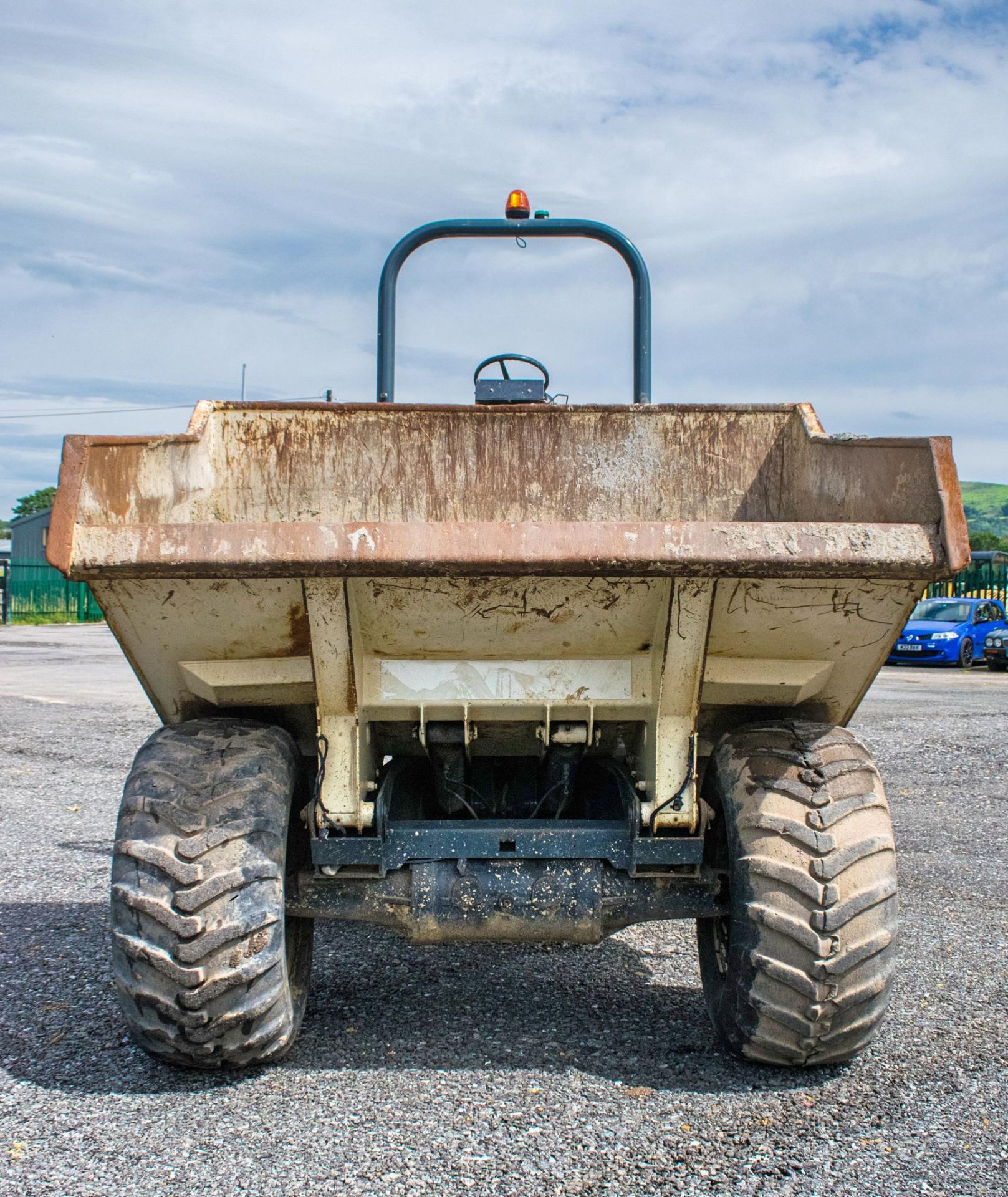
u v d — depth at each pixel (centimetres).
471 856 312
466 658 314
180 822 288
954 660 2133
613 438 429
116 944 285
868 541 260
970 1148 274
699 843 310
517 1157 268
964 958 430
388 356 480
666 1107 295
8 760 920
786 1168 264
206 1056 294
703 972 353
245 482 414
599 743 348
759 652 308
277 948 289
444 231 480
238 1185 256
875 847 292
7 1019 362
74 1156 269
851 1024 294
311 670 312
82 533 260
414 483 425
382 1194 252
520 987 397
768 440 427
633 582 294
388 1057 330
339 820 311
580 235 486
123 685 1516
